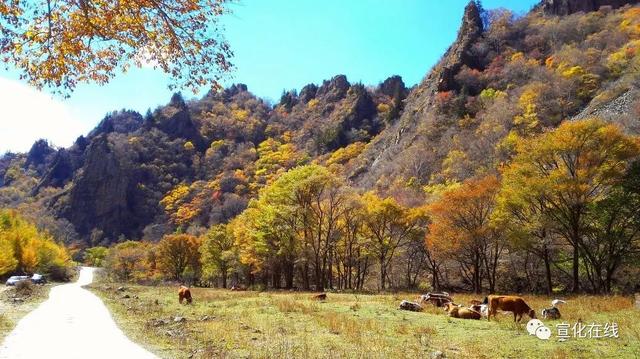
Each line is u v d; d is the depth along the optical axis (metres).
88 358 10.72
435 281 53.47
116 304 26.27
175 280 85.88
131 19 6.64
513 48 141.88
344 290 46.03
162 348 12.08
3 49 6.44
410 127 131.12
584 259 37.66
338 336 14.23
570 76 99.19
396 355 11.36
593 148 34.09
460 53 143.25
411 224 51.56
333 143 180.50
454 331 15.46
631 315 17.08
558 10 157.38
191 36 6.87
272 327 15.93
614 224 36.34
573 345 12.70
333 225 51.50
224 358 10.73
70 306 24.69
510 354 11.77
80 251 152.25
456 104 120.00
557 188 33.69
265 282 65.44
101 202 181.50
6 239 69.81
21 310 21.75
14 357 10.71
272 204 49.78
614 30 120.38
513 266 51.25
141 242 139.38
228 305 24.77
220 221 133.50
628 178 34.31
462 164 86.31
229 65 7.21
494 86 123.69
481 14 168.25
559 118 86.50
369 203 52.53
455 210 42.56
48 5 6.40
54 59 6.70
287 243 47.81
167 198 179.75
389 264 59.62
